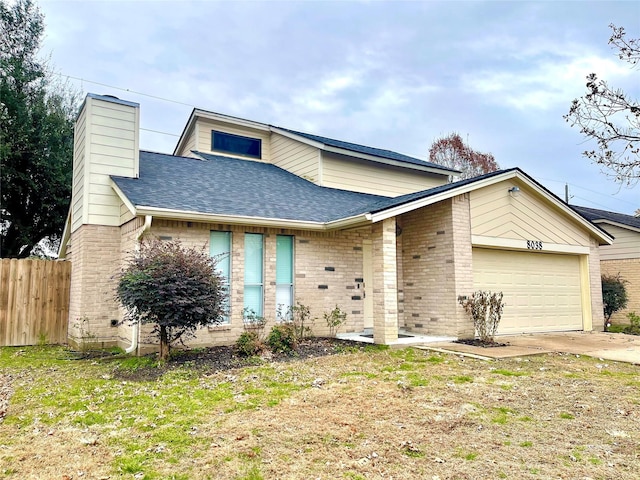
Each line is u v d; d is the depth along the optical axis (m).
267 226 10.05
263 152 16.94
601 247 18.98
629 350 9.28
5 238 18.50
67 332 11.54
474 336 10.88
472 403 5.53
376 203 12.01
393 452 4.10
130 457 4.02
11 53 18.30
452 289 10.90
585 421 4.88
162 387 6.32
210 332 9.30
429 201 10.41
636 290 17.66
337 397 5.78
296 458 3.98
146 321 7.79
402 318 12.21
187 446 4.25
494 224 11.81
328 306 11.07
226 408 5.34
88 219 10.25
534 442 4.30
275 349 8.74
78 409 5.43
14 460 4.00
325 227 10.57
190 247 8.93
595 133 6.93
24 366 8.23
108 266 10.34
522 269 12.66
